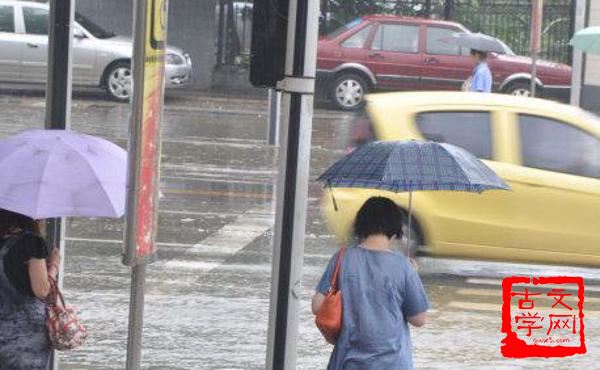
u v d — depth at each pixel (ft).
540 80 233.14
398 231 48.83
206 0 254.88
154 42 42.80
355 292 47.24
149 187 43.42
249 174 153.48
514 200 98.22
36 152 43.83
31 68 229.25
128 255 42.73
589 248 98.37
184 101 239.50
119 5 257.96
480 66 179.73
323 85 235.61
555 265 101.35
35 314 45.96
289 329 51.98
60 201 42.91
